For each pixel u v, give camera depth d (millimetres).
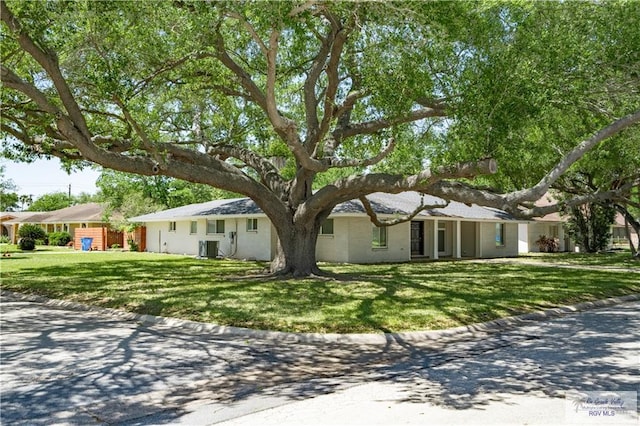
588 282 17422
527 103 10898
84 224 52281
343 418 5469
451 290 14820
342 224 25484
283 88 19422
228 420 5473
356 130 17641
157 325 10906
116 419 5543
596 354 8430
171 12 11094
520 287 15805
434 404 5918
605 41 11961
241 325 10344
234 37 15664
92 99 13781
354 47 13695
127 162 12859
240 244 29312
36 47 9977
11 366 7555
